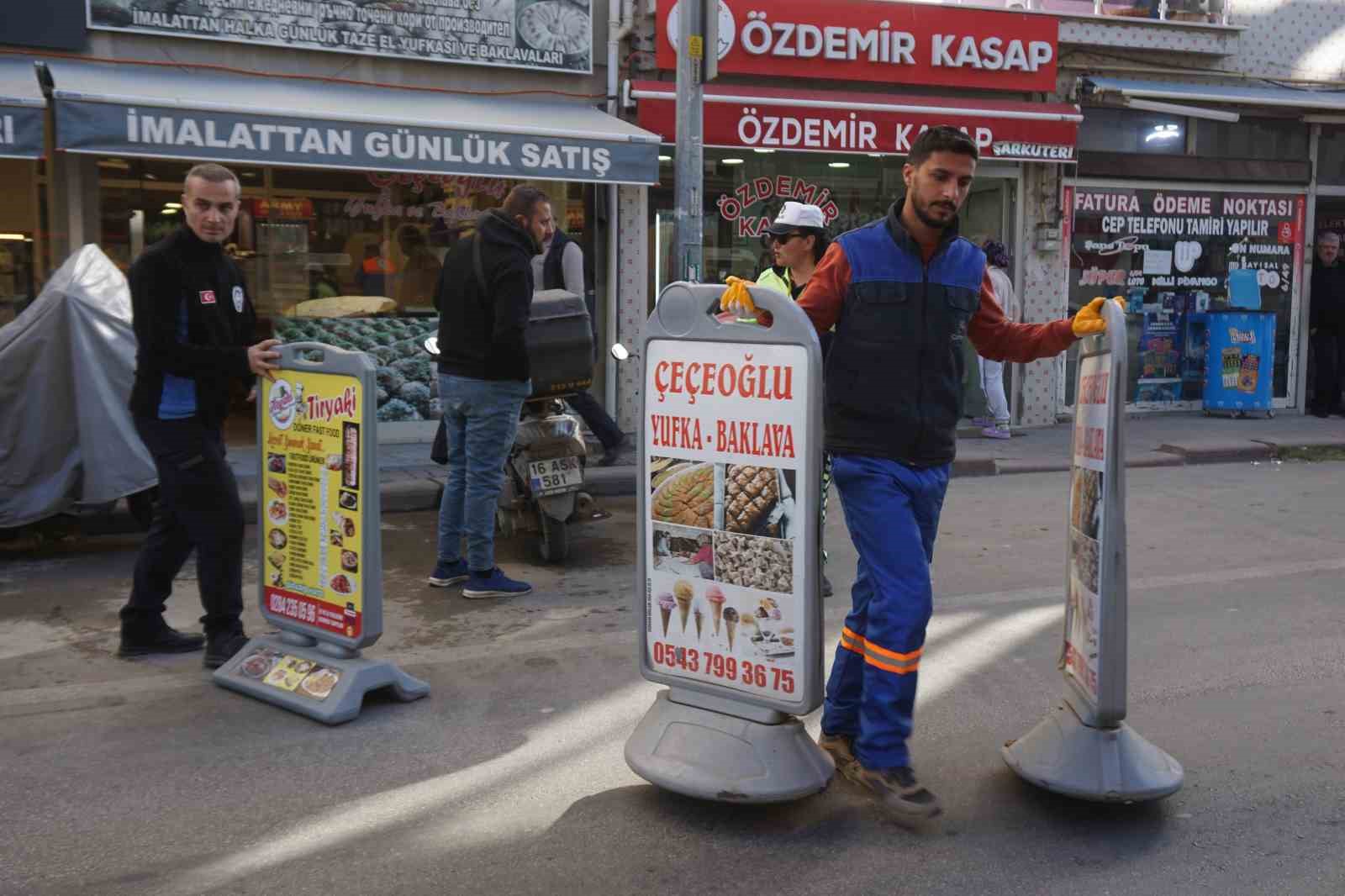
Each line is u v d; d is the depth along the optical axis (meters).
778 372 3.47
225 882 3.18
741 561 3.60
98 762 3.93
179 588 6.15
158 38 9.38
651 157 9.66
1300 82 13.34
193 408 4.64
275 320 10.20
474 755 4.04
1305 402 13.90
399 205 10.49
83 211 9.47
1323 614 5.86
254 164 8.66
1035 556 7.09
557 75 10.65
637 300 11.04
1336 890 3.19
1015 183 12.34
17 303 9.41
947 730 4.31
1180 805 3.70
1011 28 11.84
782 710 3.55
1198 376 13.46
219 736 4.16
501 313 5.66
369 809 3.62
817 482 3.44
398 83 10.13
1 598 5.96
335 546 4.45
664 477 3.75
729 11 10.91
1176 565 6.86
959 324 3.58
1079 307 12.88
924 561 3.51
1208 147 13.19
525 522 6.91
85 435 6.54
